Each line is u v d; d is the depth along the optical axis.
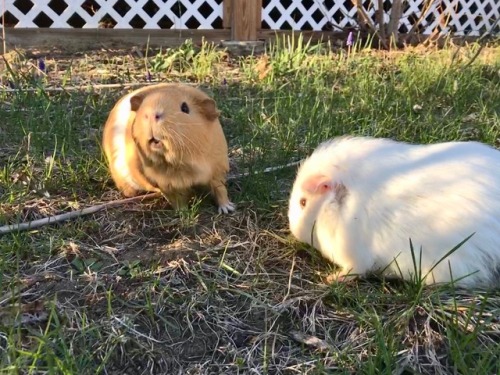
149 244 0.54
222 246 0.54
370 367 0.38
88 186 0.65
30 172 0.66
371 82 1.03
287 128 0.80
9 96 0.94
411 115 0.87
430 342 0.41
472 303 0.42
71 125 0.80
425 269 0.45
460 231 0.44
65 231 0.56
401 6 1.53
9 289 0.47
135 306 0.46
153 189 0.61
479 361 0.38
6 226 0.55
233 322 0.45
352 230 0.46
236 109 0.91
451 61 1.19
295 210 0.50
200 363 0.41
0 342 0.41
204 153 0.54
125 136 0.59
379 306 0.45
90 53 1.30
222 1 1.45
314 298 0.47
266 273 0.50
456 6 1.74
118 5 1.49
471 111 0.96
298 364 0.41
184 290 0.48
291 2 1.61
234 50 1.42
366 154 0.49
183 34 1.43
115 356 0.41
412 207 0.45
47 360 0.38
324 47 1.51
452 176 0.46
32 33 1.32
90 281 0.48
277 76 1.13
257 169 0.67
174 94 0.52
